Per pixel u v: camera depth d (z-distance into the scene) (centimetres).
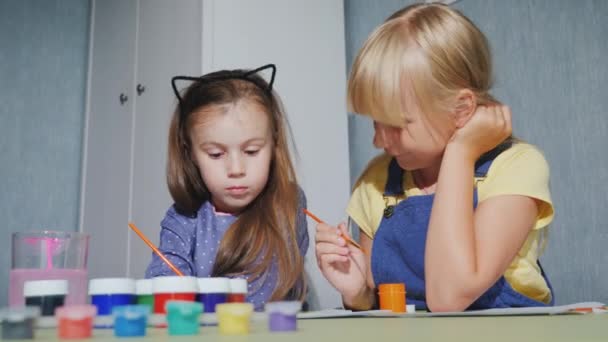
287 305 41
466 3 163
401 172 106
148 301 53
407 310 80
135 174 190
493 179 92
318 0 191
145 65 191
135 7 200
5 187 211
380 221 104
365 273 99
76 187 223
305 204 116
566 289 137
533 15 149
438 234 84
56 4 228
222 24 169
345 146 188
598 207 133
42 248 62
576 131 138
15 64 218
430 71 87
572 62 140
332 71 190
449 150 89
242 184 94
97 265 202
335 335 35
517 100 150
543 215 92
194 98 99
